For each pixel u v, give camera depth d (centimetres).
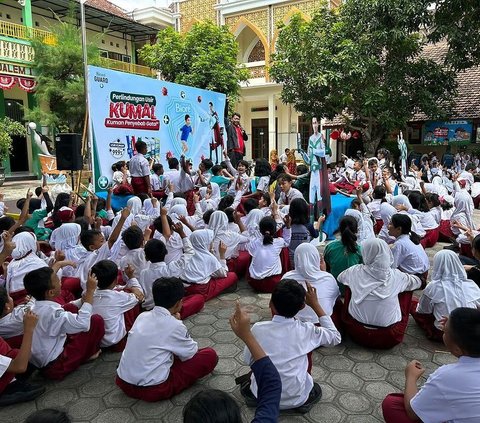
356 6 1208
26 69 1538
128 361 257
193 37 1430
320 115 1366
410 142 1572
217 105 1102
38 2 1691
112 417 251
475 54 1070
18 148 1720
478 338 174
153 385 255
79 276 403
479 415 170
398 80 1241
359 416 249
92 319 301
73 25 1605
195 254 413
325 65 1229
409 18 1136
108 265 317
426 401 183
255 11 1889
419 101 1270
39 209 607
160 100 888
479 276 354
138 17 2033
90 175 735
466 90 1527
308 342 240
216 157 1102
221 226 481
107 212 593
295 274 330
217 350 330
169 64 1442
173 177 790
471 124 1442
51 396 272
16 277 357
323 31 1279
